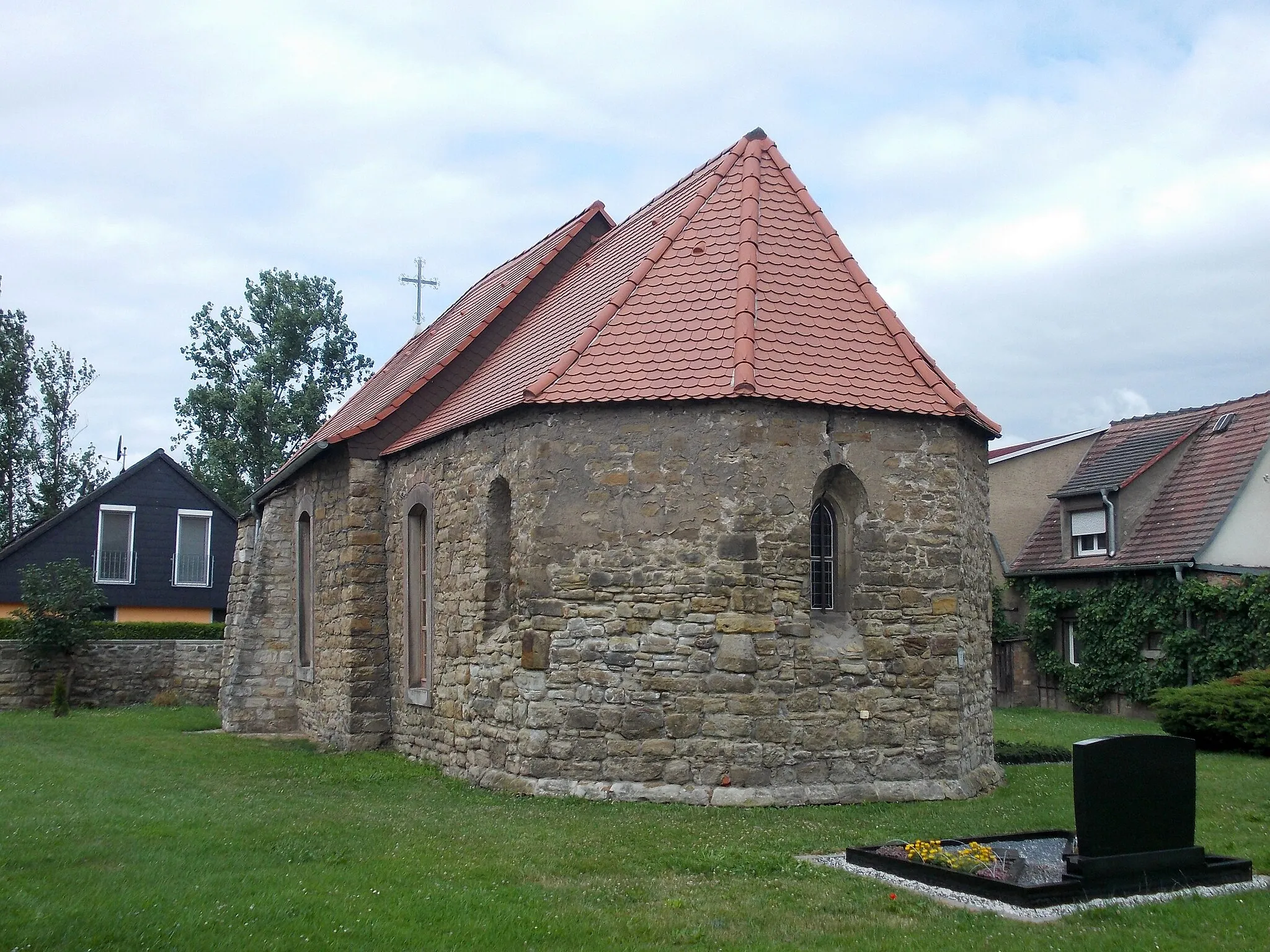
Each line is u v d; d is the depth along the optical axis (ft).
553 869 30.60
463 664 49.75
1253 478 85.30
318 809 39.50
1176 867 29.22
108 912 24.97
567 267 62.85
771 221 48.91
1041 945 23.89
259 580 71.00
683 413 42.83
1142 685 85.51
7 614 113.19
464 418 50.42
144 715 74.38
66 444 151.23
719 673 41.37
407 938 24.07
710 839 34.50
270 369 155.12
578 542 43.45
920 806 40.88
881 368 45.03
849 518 44.19
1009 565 103.14
